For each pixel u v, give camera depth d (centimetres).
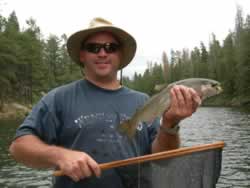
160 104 99
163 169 94
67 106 104
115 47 110
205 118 1258
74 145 101
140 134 108
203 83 102
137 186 93
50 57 3198
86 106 105
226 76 2667
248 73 2327
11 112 1648
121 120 104
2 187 346
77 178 80
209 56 3519
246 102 2272
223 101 2528
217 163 100
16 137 96
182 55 4159
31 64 2289
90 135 101
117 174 95
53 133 102
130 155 103
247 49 2355
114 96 108
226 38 3312
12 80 1900
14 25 2570
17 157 95
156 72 3869
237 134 752
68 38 112
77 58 118
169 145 101
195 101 90
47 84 2802
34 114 101
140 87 3878
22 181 369
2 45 1731
